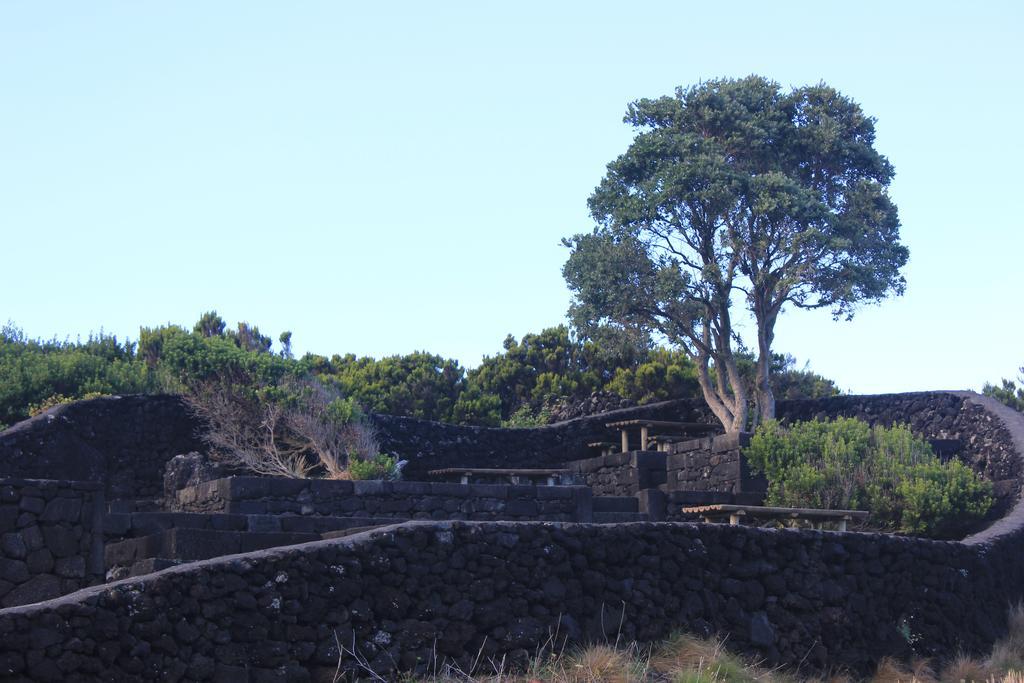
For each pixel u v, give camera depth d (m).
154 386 24.80
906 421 21.89
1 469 18.50
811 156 25.75
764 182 23.69
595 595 11.46
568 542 11.46
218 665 9.24
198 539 13.30
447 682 10.09
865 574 13.44
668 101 25.75
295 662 9.61
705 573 12.23
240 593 9.52
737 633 12.20
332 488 16.50
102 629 8.72
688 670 10.95
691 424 23.80
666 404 25.41
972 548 14.91
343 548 10.16
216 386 20.88
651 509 18.58
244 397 20.66
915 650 13.52
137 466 20.16
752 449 19.38
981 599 14.72
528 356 32.00
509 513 17.47
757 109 25.94
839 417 20.92
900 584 13.75
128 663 8.78
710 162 23.78
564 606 11.23
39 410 22.44
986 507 18.05
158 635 9.00
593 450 24.55
